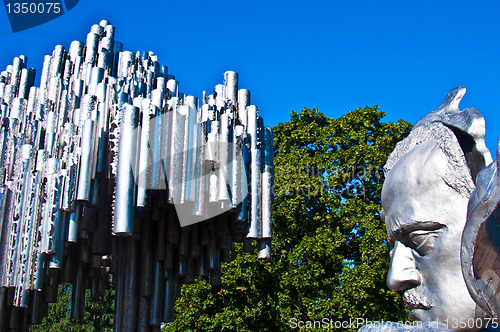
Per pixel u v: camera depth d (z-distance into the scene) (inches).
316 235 708.0
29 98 343.6
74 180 280.8
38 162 291.7
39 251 277.1
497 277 139.4
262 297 689.0
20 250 279.4
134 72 347.9
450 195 157.9
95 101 308.3
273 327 705.6
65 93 322.0
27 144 297.9
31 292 322.0
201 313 709.3
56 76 346.9
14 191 289.0
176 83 368.8
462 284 153.1
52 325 1020.5
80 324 1028.5
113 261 333.7
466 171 156.7
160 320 309.6
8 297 308.2
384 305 663.1
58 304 1035.3
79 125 302.0
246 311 677.3
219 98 326.3
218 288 695.1
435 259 158.2
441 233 158.1
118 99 305.7
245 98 344.2
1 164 298.5
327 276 704.4
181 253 309.4
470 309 151.3
